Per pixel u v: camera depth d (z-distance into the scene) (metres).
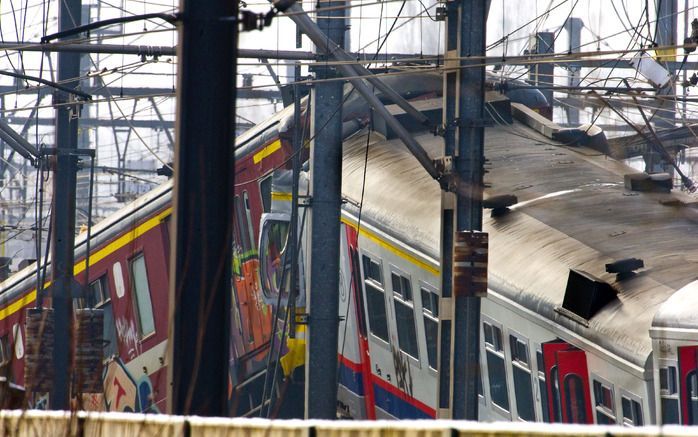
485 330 65.12
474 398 57.22
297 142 72.06
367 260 77.00
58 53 81.81
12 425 28.56
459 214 58.16
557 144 82.56
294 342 71.12
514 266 64.12
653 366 51.09
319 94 65.12
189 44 31.20
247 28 31.52
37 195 82.31
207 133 31.06
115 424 27.89
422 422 24.27
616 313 54.91
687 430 20.69
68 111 80.50
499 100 86.75
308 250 65.31
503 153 79.31
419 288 70.81
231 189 31.34
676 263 56.78
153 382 88.88
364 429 25.02
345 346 79.25
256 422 26.47
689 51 59.97
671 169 90.88
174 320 30.67
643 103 79.75
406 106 59.03
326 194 64.88
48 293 94.44
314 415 63.50
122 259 92.44
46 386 73.25
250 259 86.69
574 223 65.19
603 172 75.38
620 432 21.55
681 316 50.50
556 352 58.25
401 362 72.69
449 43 59.06
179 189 31.11
